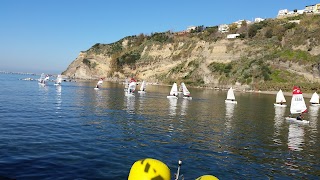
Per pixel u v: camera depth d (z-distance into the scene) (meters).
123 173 15.85
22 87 102.12
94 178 14.80
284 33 164.12
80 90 101.44
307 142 28.78
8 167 15.57
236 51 168.38
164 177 7.25
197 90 137.62
